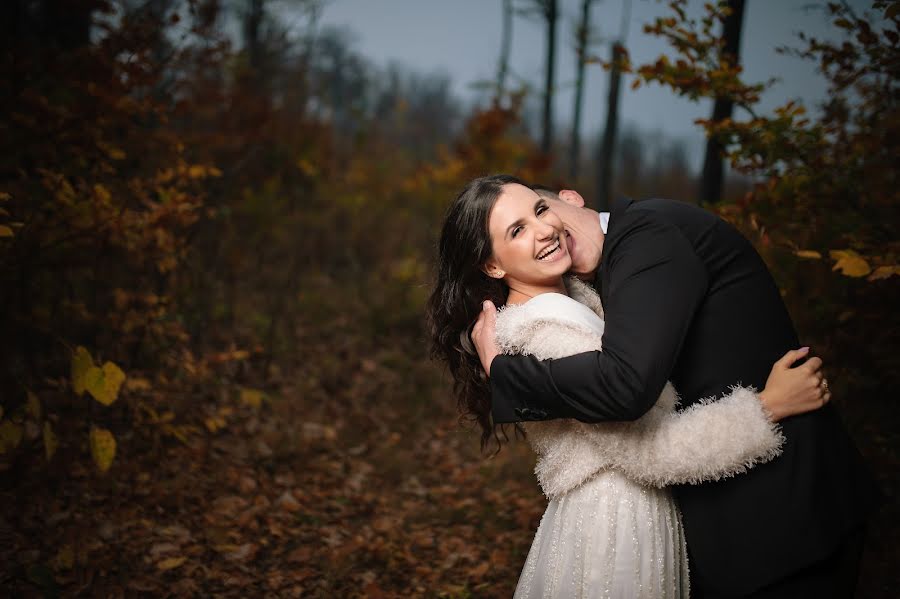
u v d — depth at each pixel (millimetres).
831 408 1912
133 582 3043
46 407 3830
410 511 4109
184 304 5121
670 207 1902
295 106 9977
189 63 4828
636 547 1813
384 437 5078
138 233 3883
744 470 1752
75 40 4730
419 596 3291
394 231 10000
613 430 1781
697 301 1779
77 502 3508
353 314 7211
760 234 3111
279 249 8352
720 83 3139
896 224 3092
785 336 1904
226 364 5465
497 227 1934
